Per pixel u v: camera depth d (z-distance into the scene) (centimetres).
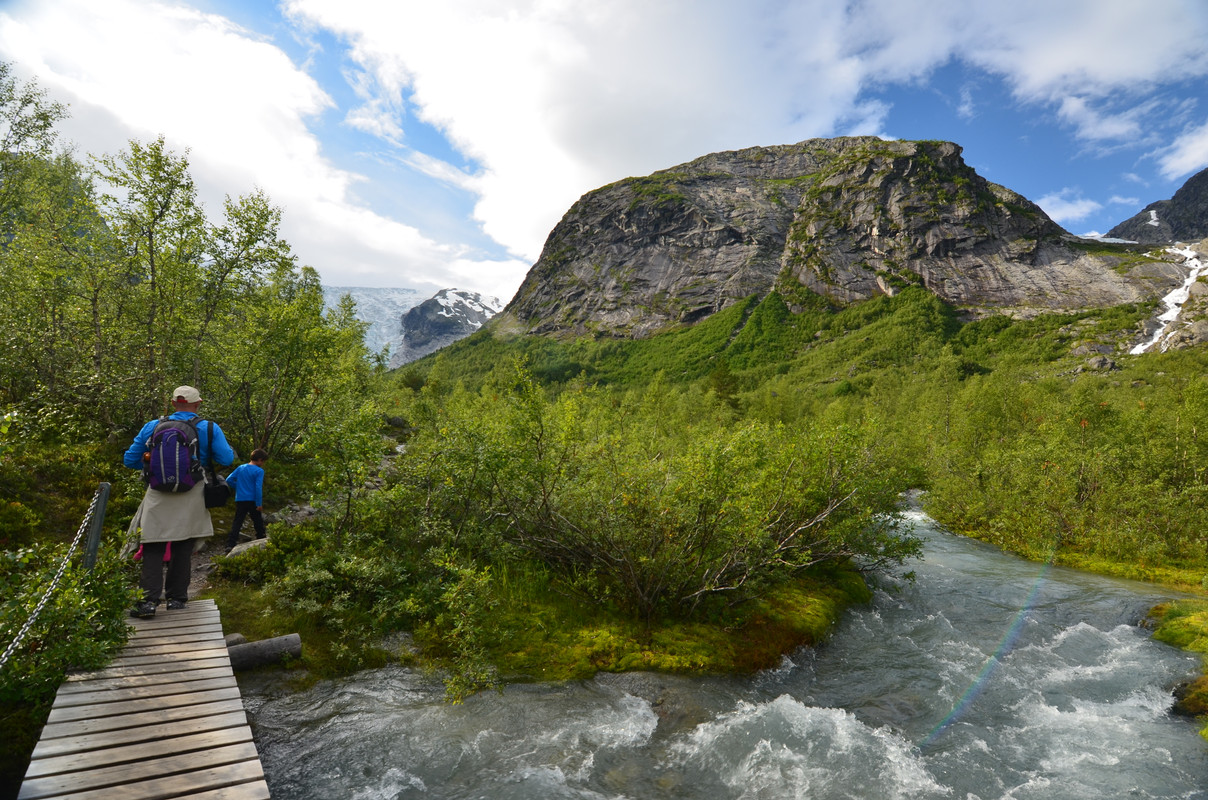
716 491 820
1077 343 11762
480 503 985
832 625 946
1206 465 1934
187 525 593
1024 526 1828
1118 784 552
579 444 1001
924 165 18938
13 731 432
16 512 734
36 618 428
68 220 1204
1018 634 979
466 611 701
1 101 1549
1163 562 1572
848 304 16562
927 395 5256
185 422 607
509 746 551
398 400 3541
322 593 750
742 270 19562
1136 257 15488
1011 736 642
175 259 1163
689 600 900
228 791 354
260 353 1262
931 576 1323
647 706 650
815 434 1110
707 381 9200
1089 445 2342
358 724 562
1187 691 760
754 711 652
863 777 545
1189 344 10519
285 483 1247
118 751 375
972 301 15238
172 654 512
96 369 1062
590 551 908
